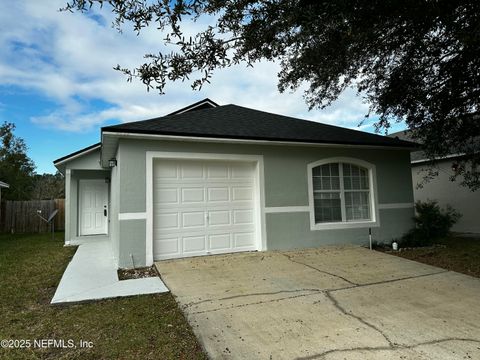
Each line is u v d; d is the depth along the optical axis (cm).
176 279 572
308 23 441
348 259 725
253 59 473
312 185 885
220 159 780
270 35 437
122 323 396
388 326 377
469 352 316
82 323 400
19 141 2484
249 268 647
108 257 814
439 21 511
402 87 696
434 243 973
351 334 356
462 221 1249
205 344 335
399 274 605
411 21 523
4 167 2223
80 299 473
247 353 316
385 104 743
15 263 791
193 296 484
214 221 780
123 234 674
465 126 696
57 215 1686
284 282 554
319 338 347
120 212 675
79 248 976
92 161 1170
